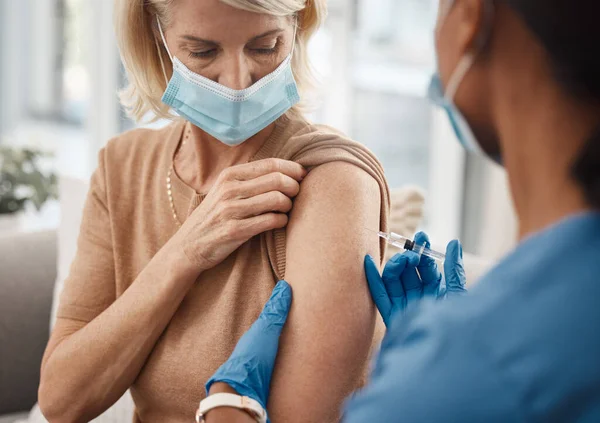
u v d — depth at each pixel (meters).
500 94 0.73
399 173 4.00
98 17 4.25
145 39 1.38
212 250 1.26
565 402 0.64
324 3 1.35
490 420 0.64
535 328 0.66
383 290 1.21
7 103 5.53
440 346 0.68
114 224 1.45
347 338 1.16
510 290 0.69
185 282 1.29
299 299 1.18
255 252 1.30
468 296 0.72
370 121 3.93
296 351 1.16
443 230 3.79
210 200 1.28
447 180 3.73
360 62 3.86
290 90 1.31
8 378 2.04
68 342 1.39
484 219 3.65
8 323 2.04
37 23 5.55
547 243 0.70
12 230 2.76
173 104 1.30
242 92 1.24
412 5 3.86
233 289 1.29
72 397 1.38
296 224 1.23
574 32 0.65
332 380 1.15
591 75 0.66
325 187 1.23
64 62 5.59
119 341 1.33
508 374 0.65
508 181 0.76
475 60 0.75
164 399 1.35
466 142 0.84
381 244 1.32
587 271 0.67
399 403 0.68
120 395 1.38
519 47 0.70
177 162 1.45
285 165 1.26
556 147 0.70
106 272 1.46
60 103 5.79
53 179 2.87
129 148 1.50
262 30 1.21
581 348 0.64
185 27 1.22
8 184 2.80
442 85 0.80
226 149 1.38
